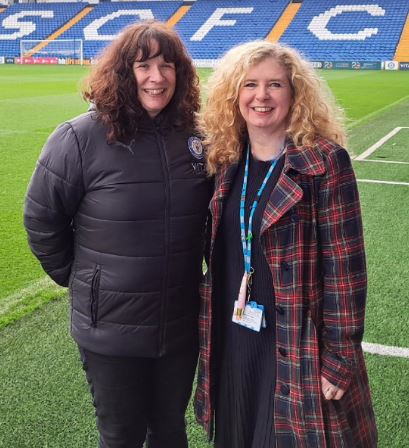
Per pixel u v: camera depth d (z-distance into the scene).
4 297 4.70
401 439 2.98
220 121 2.24
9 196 7.70
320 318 2.17
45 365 3.67
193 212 2.26
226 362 2.36
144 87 2.14
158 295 2.25
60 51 45.28
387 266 5.28
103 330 2.26
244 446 2.37
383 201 7.42
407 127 13.68
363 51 39.81
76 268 2.32
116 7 50.06
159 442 2.60
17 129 13.49
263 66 2.12
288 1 45.94
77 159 2.15
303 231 2.09
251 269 2.20
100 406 2.40
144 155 2.17
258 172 2.21
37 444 2.95
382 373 3.54
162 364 2.42
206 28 45.09
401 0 43.28
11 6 52.34
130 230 2.17
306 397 2.10
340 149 2.08
